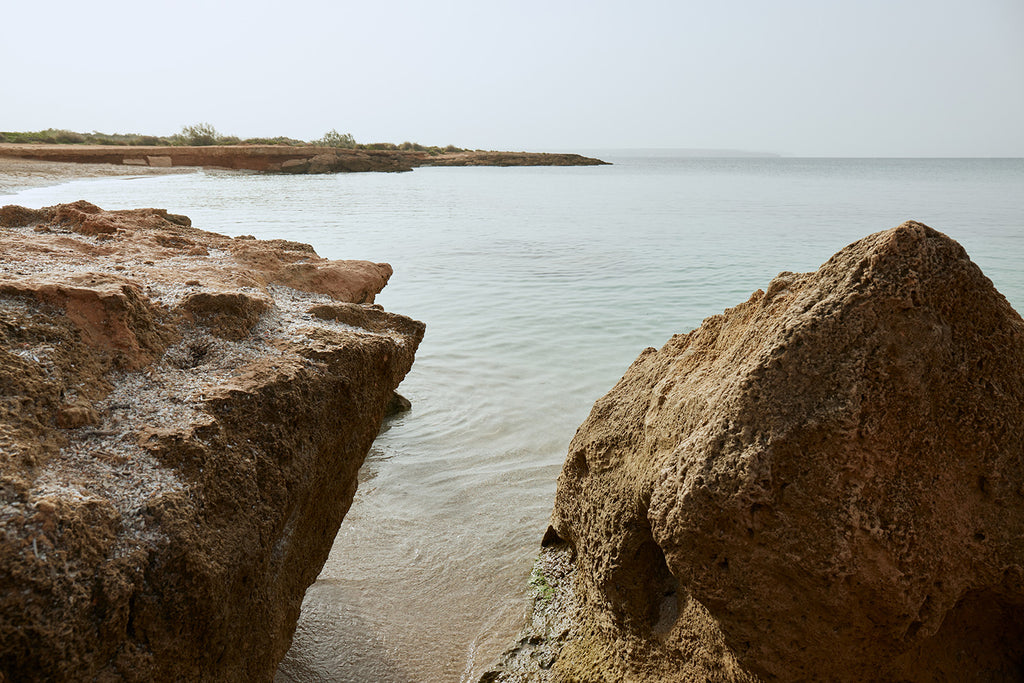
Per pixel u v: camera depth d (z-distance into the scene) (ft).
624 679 9.44
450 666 11.03
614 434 10.53
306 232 59.98
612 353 26.71
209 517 7.74
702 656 8.40
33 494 6.53
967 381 7.38
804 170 303.68
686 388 9.26
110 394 8.55
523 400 22.02
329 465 10.11
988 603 7.84
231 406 8.75
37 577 6.06
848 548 6.82
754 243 55.47
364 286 14.55
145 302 9.89
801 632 7.22
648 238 58.49
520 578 12.99
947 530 7.24
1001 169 335.67
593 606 10.46
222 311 10.46
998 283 37.11
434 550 13.91
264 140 241.96
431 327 30.12
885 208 89.97
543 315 32.07
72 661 6.23
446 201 96.48
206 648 7.57
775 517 7.07
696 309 33.04
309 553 10.18
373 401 11.07
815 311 7.51
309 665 10.90
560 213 81.05
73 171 126.72
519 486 16.58
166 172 145.48
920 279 7.30
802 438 7.08
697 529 7.41
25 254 11.38
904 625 7.08
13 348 8.11
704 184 159.12
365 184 134.72
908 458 7.19
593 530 10.34
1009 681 8.12
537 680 10.46
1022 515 7.43
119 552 6.79
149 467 7.59
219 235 16.07
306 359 9.98
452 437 19.34
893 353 7.19
